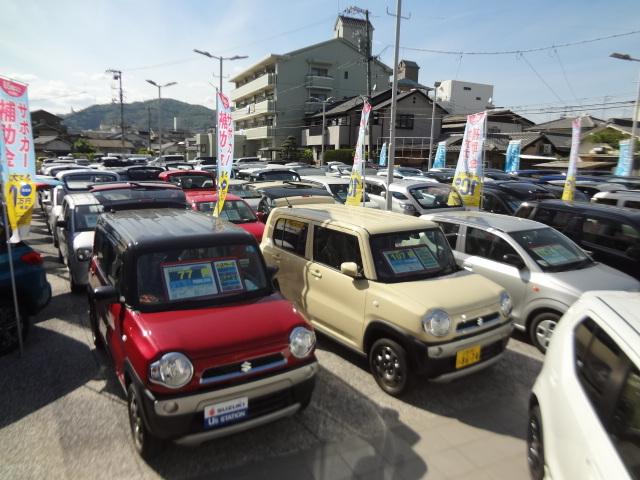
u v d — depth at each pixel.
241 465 3.36
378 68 49.28
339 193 12.21
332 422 3.93
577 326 3.05
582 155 28.50
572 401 2.62
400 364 4.24
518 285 5.66
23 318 5.25
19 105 4.97
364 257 4.71
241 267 3.96
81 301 6.80
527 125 43.22
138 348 3.15
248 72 52.50
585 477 2.20
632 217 6.61
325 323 5.14
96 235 5.20
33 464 3.31
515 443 3.72
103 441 3.59
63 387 4.39
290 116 46.81
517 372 4.95
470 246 6.40
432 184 11.25
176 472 3.26
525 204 7.98
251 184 12.20
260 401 3.28
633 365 2.25
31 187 5.14
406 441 3.70
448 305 4.16
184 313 3.47
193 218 4.79
